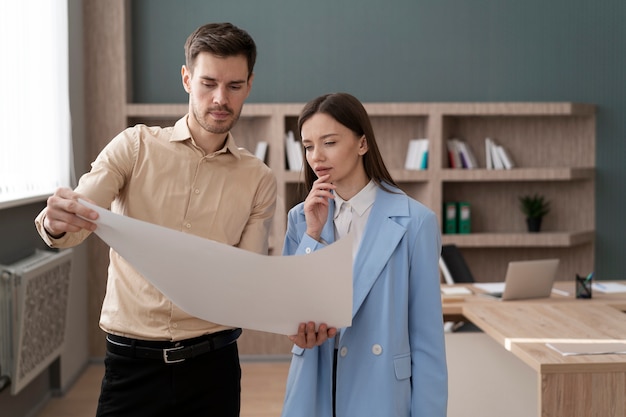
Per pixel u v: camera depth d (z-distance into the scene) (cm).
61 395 479
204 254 170
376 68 608
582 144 619
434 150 580
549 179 596
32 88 423
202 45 184
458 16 610
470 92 612
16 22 395
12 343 361
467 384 329
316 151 192
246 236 211
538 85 614
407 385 190
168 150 203
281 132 574
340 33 606
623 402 261
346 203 201
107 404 204
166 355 198
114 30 563
